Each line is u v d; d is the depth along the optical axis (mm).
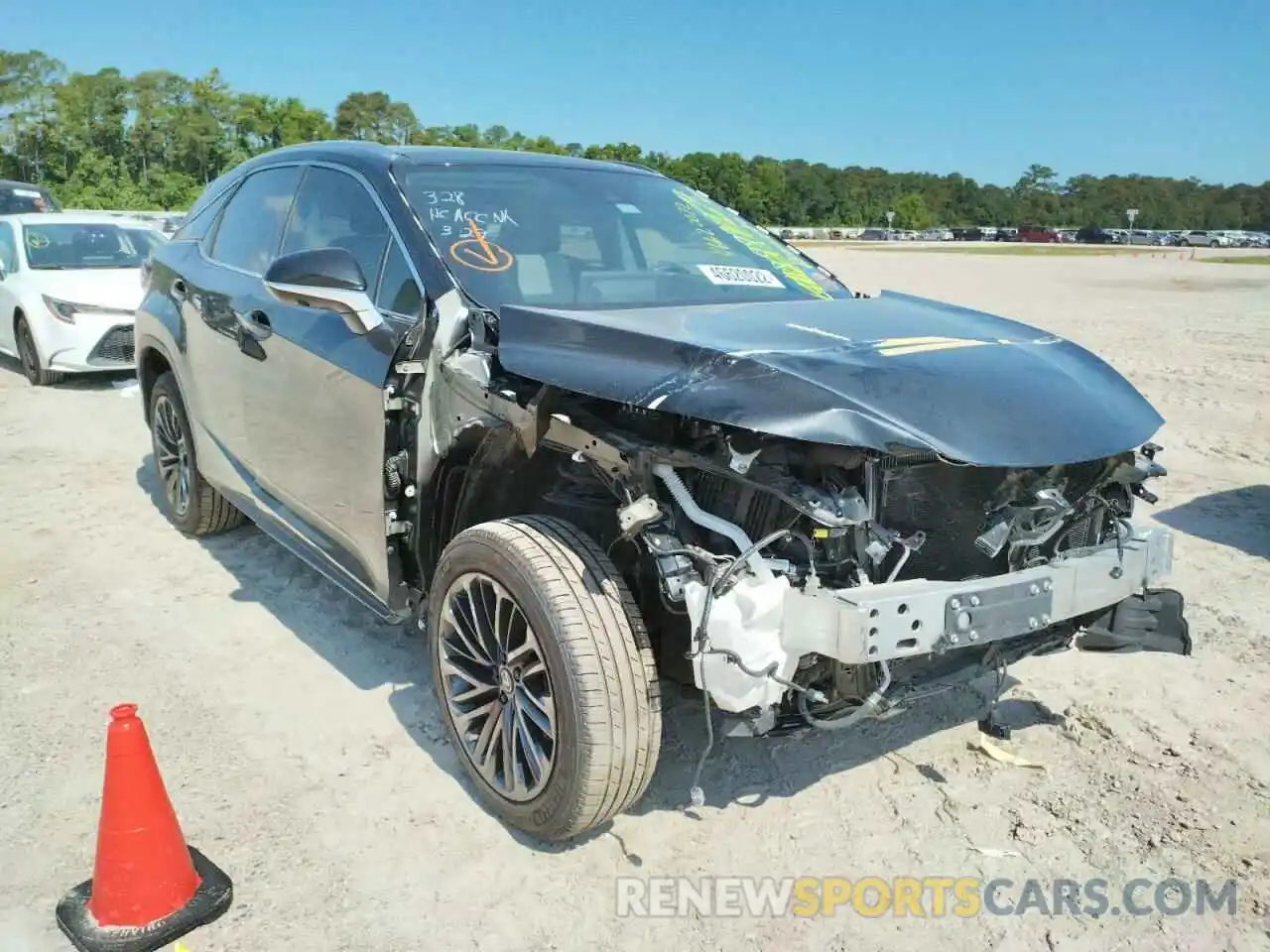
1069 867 2990
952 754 3574
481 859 2979
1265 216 160375
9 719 3689
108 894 2627
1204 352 12523
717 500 2830
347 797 3260
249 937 2656
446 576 3139
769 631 2598
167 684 3971
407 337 3354
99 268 10500
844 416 2570
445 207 3787
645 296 3736
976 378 2904
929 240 102625
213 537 5590
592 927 2721
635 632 2789
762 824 3168
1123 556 3031
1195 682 4102
